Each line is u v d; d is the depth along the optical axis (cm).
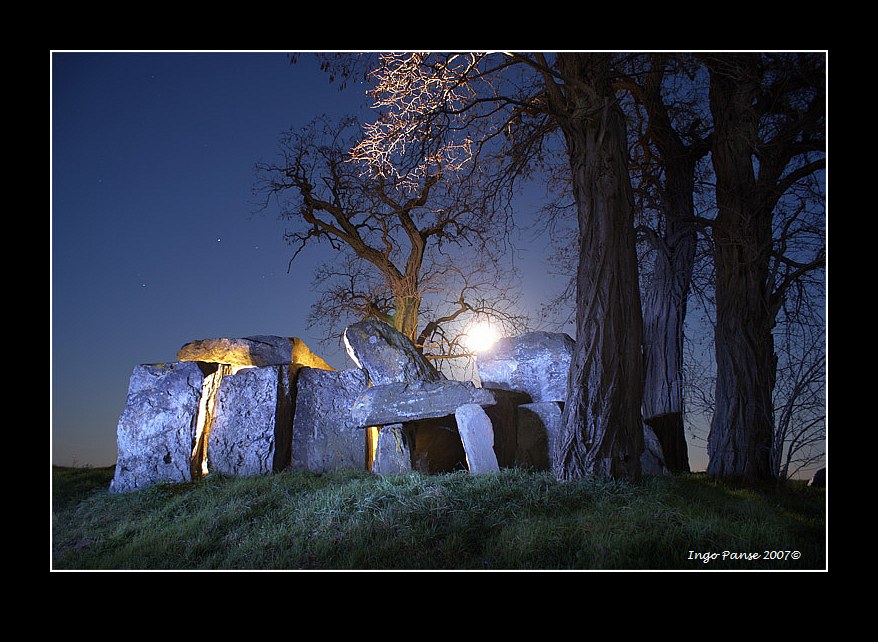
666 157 1723
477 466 1223
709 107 1611
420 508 1012
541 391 1458
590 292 1215
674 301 1667
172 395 1454
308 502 1127
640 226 1675
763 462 1411
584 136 1271
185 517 1150
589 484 1107
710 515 973
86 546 1068
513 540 885
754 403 1430
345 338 1524
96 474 1563
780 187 1427
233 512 1123
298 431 1472
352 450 1459
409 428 1390
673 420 1625
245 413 1441
